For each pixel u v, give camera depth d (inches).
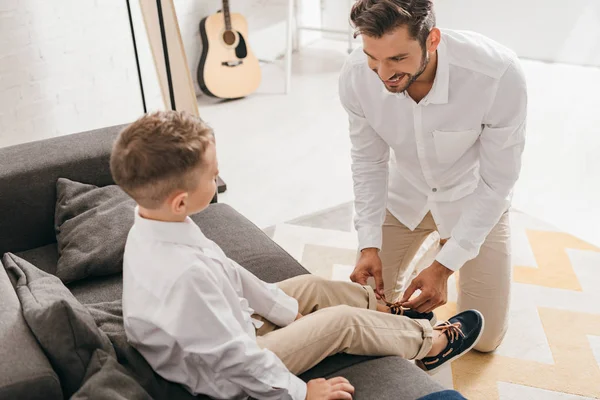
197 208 47.6
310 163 122.7
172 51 97.7
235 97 155.4
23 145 77.7
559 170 115.6
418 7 49.1
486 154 60.9
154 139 44.0
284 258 69.0
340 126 138.7
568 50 162.1
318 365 53.6
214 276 46.8
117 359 49.0
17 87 112.0
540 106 141.0
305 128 138.3
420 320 58.3
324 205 108.0
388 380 51.2
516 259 91.9
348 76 62.1
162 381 48.1
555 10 159.3
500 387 70.7
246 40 154.6
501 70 56.3
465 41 56.7
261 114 146.7
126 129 45.5
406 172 70.1
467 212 63.5
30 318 43.9
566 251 93.1
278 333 51.6
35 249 75.6
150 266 45.9
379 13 48.3
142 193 45.2
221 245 70.7
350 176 117.3
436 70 56.7
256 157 125.6
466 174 66.6
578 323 79.7
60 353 43.2
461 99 57.8
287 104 152.3
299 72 173.2
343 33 184.9
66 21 114.5
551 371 72.7
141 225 46.9
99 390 40.6
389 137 64.4
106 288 65.9
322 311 54.1
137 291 46.3
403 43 49.7
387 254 74.5
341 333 52.6
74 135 80.1
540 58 166.6
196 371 47.2
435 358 61.6
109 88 125.3
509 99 56.9
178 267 45.1
